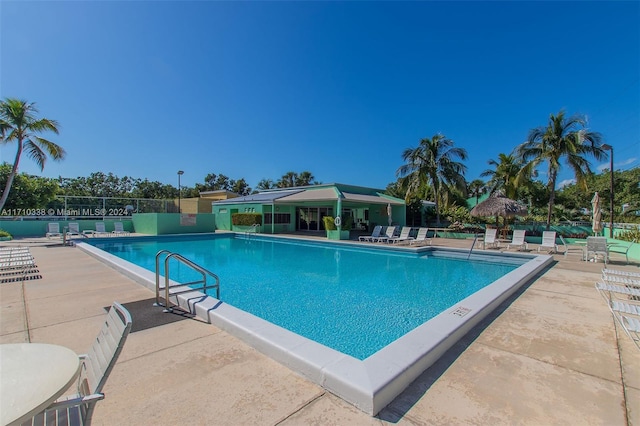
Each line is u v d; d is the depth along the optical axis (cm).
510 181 2631
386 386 231
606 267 878
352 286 802
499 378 271
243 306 632
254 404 229
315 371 260
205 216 2216
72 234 1892
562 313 458
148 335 364
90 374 194
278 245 1742
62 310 459
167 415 215
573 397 242
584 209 3359
